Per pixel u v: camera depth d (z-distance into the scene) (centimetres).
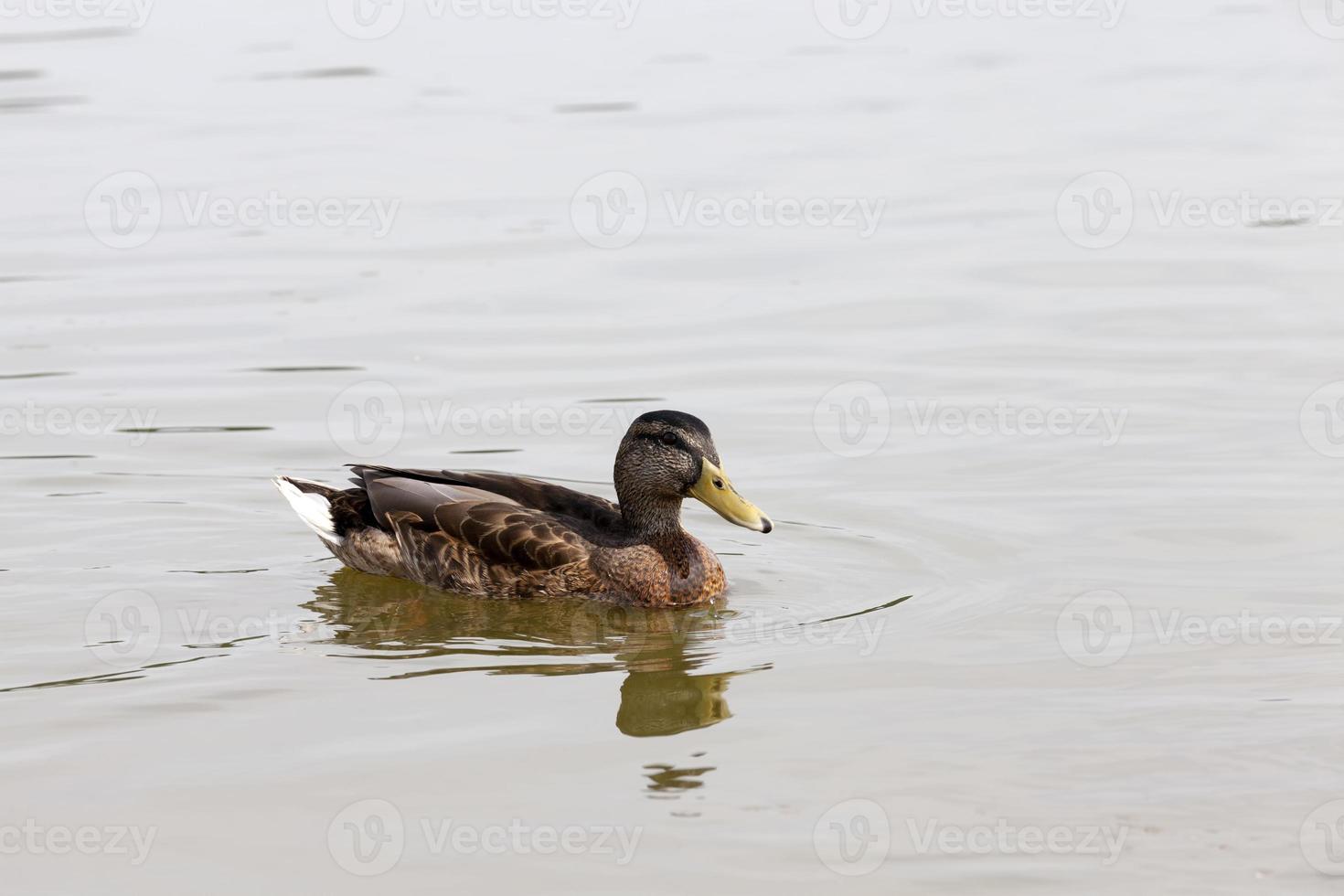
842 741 1031
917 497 1533
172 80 3403
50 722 1070
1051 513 1477
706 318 2088
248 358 1953
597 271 2288
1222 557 1357
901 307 2117
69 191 2656
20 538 1466
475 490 1412
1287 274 2192
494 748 1030
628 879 866
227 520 1525
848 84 3378
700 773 989
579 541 1356
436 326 2066
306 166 2784
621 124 3052
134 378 1889
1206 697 1078
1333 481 1523
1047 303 2117
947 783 965
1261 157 2761
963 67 3544
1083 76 3431
